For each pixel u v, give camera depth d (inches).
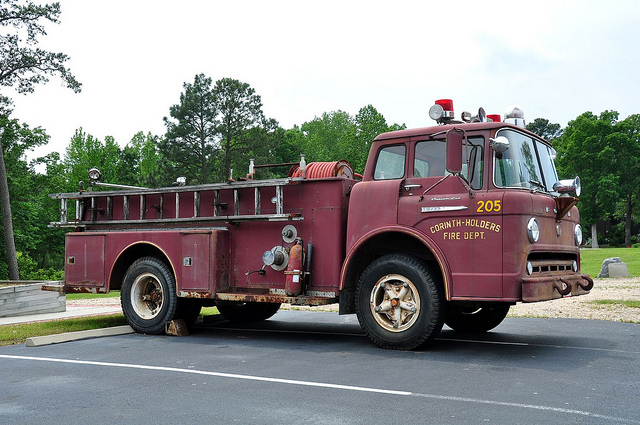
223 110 1704.0
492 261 242.1
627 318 373.4
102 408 169.3
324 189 291.0
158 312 325.4
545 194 266.1
